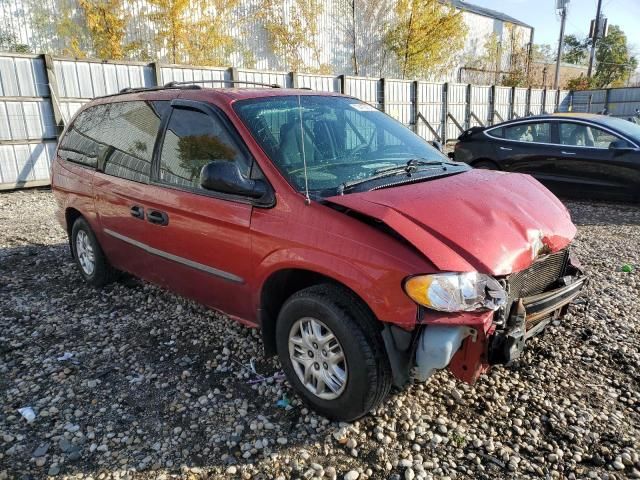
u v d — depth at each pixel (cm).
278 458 278
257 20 2339
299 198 304
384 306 265
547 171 948
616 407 322
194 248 367
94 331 428
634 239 712
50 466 275
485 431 299
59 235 740
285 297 337
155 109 416
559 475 267
